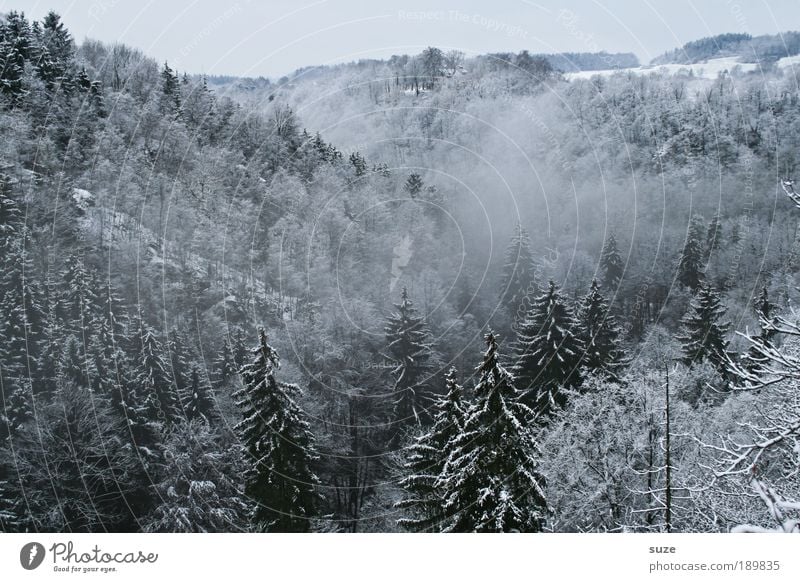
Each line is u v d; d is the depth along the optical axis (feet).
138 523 101.76
